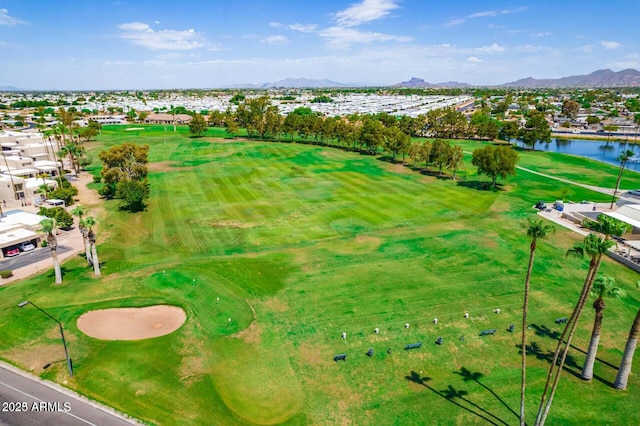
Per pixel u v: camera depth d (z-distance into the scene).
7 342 41.00
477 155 99.94
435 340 41.62
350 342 41.34
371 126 146.00
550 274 55.25
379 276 54.66
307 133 171.62
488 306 47.66
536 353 39.66
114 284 52.84
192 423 31.55
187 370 37.38
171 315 46.31
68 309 46.81
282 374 36.94
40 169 109.75
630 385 35.47
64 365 37.78
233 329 43.56
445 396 34.25
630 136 194.25
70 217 74.38
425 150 116.50
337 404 33.47
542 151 155.50
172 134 197.38
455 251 62.50
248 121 193.38
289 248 64.25
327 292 50.72
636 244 62.12
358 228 73.00
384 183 105.19
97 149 154.88
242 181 106.56
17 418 31.47
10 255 62.47
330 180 107.94
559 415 32.06
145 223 76.06
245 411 32.84
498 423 31.39
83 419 31.64
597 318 33.78
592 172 119.75
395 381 36.06
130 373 36.84
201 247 64.88
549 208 83.12
